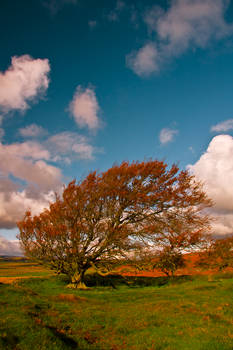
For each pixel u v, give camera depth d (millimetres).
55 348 8938
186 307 17047
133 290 29594
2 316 11672
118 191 33438
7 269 80938
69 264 33500
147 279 39000
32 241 34938
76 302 19172
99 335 11523
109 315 15031
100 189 34469
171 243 34062
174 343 10344
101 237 33594
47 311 14625
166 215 35156
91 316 14547
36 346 8812
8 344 8602
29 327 10469
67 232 33094
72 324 12664
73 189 35125
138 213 34375
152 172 34844
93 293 26922
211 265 41781
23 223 34812
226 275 38312
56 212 34031
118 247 32562
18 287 21781
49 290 28875
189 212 35781
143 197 33156
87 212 34219
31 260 35500
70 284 32469
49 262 34750
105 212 33719
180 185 35531
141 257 33469
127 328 12516
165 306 17641
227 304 17328
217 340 10328
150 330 12172
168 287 31078
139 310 16562
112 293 26859
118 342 10672
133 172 34656
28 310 13672
